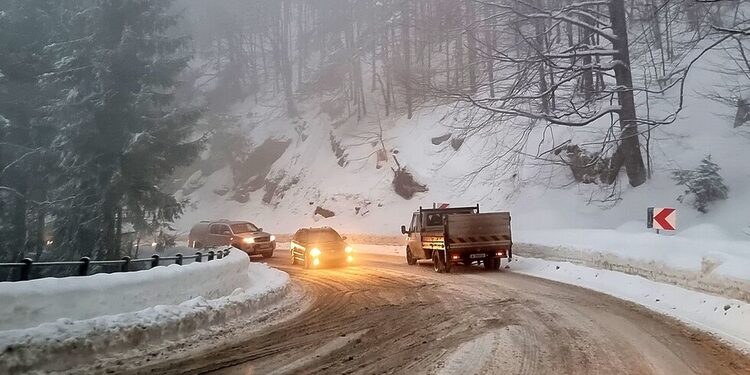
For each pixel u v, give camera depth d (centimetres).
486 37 3112
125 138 2552
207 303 958
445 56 4781
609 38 2559
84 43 2633
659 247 1416
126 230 2758
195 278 1069
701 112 2847
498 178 3234
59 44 2636
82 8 2866
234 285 1301
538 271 1816
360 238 3366
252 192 5381
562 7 2827
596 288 1412
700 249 1296
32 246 2797
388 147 4341
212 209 5419
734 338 816
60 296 748
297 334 886
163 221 2759
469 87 3269
